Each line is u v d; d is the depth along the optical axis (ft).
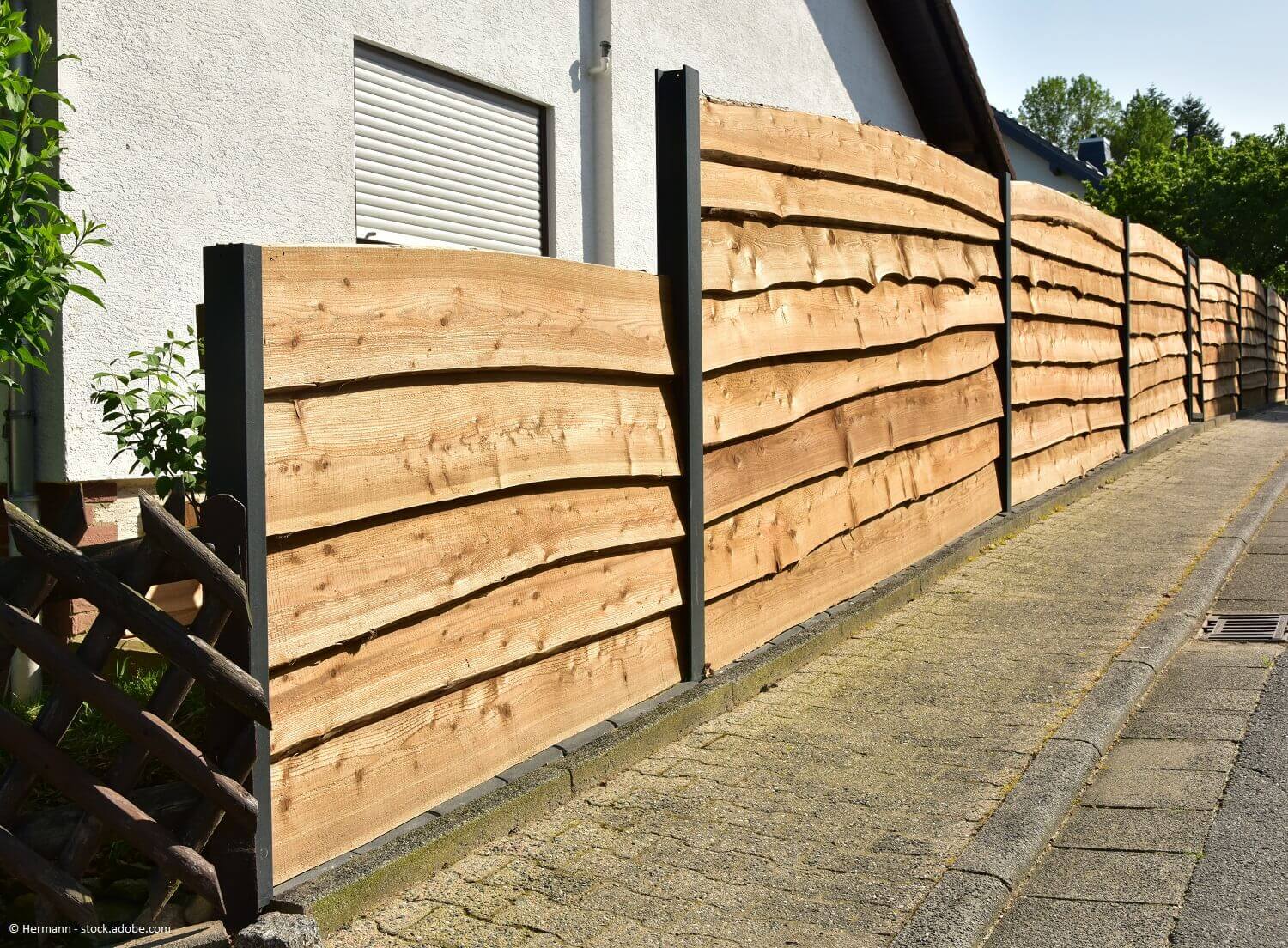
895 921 10.12
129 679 14.29
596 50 28.66
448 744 12.05
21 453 15.99
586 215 28.73
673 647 15.99
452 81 24.77
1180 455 42.65
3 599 8.65
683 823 12.21
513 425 12.87
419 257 11.54
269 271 9.91
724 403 16.85
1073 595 21.89
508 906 10.43
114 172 16.94
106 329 16.75
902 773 13.55
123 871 10.14
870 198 21.03
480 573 12.35
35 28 16.15
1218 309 58.13
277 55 19.88
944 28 45.50
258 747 9.71
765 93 37.09
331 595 10.59
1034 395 30.91
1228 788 13.33
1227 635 20.08
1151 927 10.29
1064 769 13.41
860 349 20.72
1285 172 104.99
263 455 9.79
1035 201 30.48
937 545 24.71
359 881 10.20
